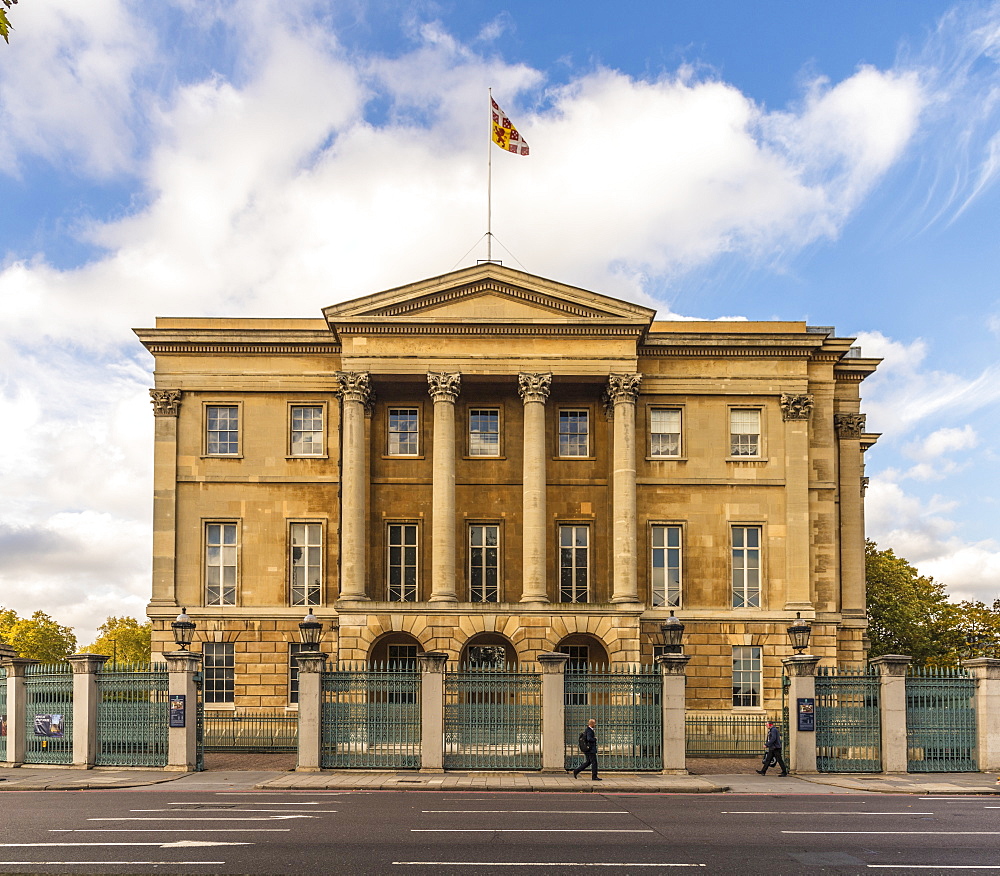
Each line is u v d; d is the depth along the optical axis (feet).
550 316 180.65
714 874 61.52
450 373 178.91
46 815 86.63
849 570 195.42
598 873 61.36
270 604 183.83
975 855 69.56
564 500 186.19
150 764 128.98
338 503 186.39
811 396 190.80
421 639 170.50
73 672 132.67
